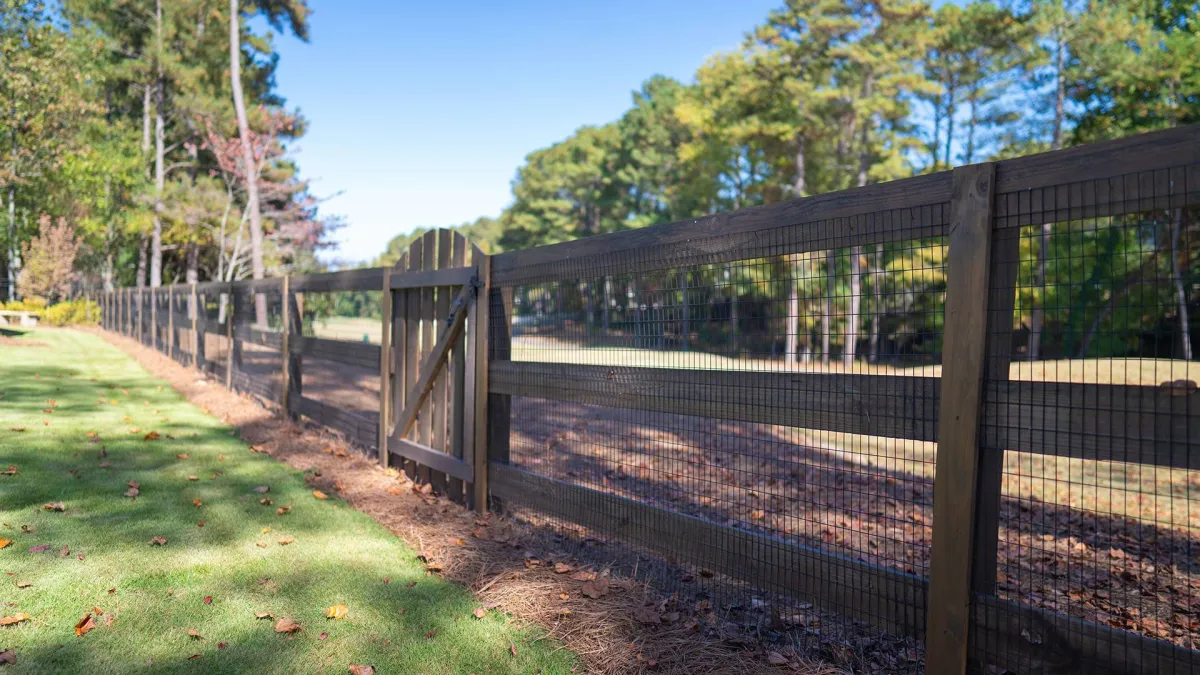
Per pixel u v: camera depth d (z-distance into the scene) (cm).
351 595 310
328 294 786
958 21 2777
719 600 316
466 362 454
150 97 3316
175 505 421
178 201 2831
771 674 249
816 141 3011
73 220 2680
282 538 377
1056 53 2664
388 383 555
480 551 373
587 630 282
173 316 1286
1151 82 2317
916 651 271
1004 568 396
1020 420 205
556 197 5941
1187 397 175
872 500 539
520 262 416
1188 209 178
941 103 3027
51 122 2064
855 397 247
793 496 543
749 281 288
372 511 439
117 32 3077
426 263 512
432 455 486
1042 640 200
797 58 2797
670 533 322
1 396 771
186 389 927
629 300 346
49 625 264
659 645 270
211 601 295
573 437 747
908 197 232
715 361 307
